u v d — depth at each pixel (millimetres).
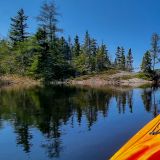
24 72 71250
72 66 88500
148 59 93188
